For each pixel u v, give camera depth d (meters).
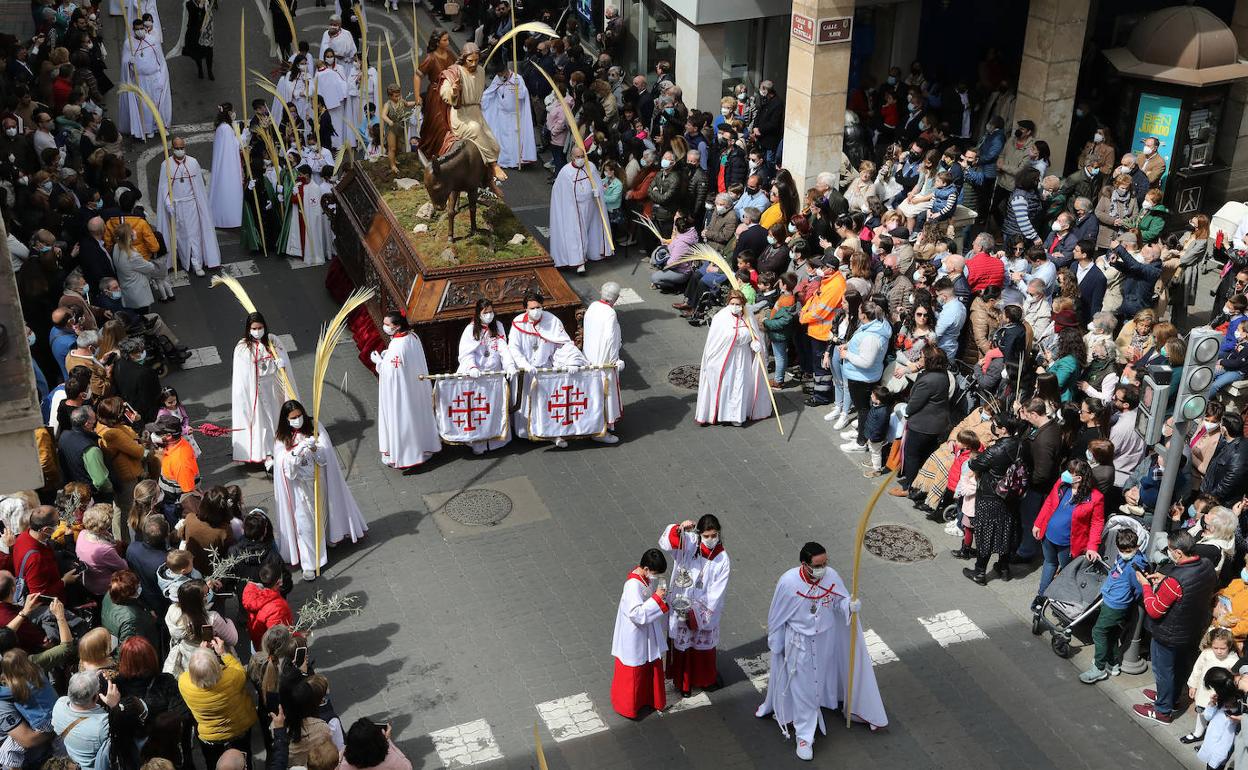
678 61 23.48
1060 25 20.39
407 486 14.82
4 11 29.92
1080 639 12.44
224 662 9.96
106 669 9.71
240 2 31.28
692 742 11.20
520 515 14.30
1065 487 12.27
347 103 24.92
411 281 15.59
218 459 15.25
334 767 8.85
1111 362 14.92
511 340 15.17
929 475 14.11
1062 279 15.37
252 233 20.38
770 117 21.73
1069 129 21.47
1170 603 10.88
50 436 12.98
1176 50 20.50
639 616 10.79
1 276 9.41
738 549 13.70
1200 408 11.20
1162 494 11.56
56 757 9.16
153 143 24.25
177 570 10.92
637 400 16.61
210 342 17.89
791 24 20.75
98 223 16.78
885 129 23.17
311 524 13.09
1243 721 9.92
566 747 11.12
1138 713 11.46
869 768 10.95
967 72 25.59
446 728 11.30
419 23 30.30
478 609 12.80
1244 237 17.30
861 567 13.44
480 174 15.66
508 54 26.69
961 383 15.01
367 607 12.82
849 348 15.06
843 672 11.25
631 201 20.52
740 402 15.85
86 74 23.44
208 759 10.05
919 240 16.80
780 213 18.69
